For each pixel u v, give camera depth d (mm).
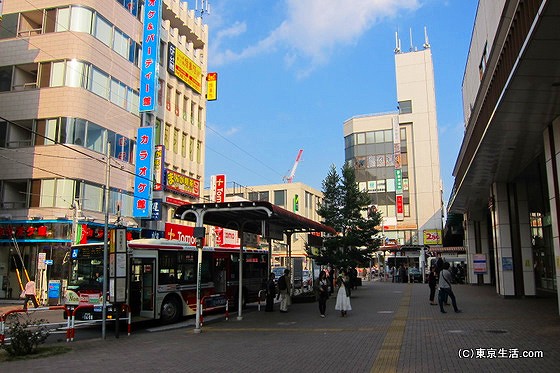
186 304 18250
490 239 38062
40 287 27016
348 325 15164
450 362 8906
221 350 11297
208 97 46781
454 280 42875
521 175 22688
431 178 72750
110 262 14641
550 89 11039
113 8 32500
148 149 33656
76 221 25969
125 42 33812
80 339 14117
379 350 10453
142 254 16891
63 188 28156
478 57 28312
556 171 13836
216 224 19609
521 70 9938
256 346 11719
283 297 20234
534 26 8211
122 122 33000
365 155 76625
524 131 14703
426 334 12422
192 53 44094
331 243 32531
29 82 30344
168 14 40656
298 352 10633
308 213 85688
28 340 11266
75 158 28547
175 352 11227
